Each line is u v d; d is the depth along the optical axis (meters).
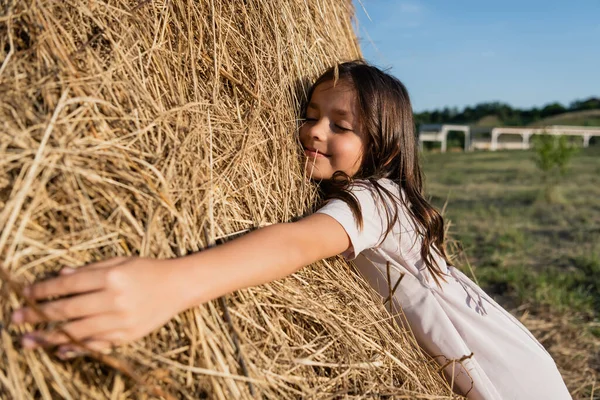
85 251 0.98
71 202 0.98
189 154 1.21
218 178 1.28
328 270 1.51
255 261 1.07
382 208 1.48
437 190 11.86
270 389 1.08
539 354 1.65
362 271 1.65
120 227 1.03
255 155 1.48
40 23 1.11
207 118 1.35
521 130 37.75
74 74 1.10
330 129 1.62
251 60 1.62
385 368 1.35
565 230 7.22
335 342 1.28
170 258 1.05
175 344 0.99
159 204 1.09
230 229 1.26
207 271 0.99
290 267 1.15
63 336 0.83
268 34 1.74
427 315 1.55
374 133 1.62
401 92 1.71
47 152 0.97
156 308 0.90
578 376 3.12
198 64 1.46
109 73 1.16
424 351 1.59
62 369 0.88
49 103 1.05
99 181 1.03
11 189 0.94
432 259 1.58
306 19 2.04
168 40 1.38
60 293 0.85
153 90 1.26
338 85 1.63
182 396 0.96
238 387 1.01
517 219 7.96
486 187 12.45
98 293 0.85
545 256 5.81
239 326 1.12
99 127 1.10
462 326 1.58
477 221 7.73
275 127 1.58
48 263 0.93
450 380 1.54
